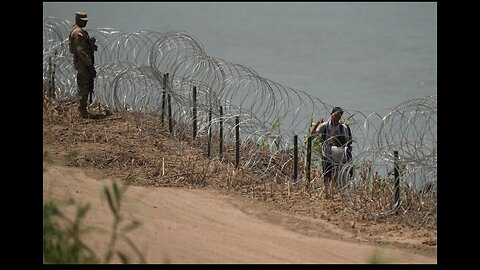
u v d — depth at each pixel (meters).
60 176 56.78
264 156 63.47
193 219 51.72
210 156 63.31
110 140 64.75
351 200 55.31
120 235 48.06
